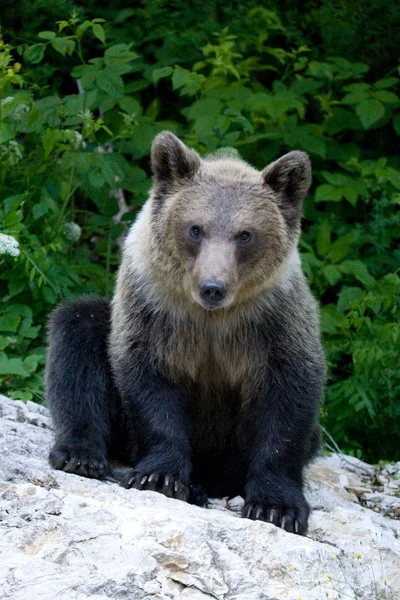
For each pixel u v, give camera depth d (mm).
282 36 20812
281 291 10828
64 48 16375
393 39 19656
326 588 8227
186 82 17297
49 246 15367
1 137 15102
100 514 8375
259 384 10867
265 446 10625
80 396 11453
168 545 8062
